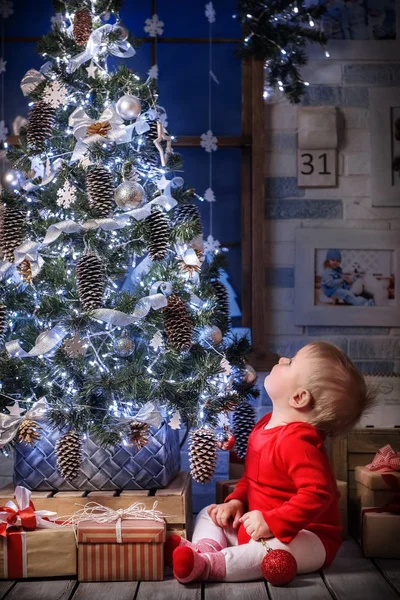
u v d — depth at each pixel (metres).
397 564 2.03
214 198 2.90
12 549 1.90
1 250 2.14
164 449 2.11
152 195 2.15
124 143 2.14
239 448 2.29
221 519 2.08
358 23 2.87
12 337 2.11
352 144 2.86
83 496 2.05
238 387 2.28
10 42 2.88
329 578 1.90
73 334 1.96
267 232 2.85
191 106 2.90
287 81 2.82
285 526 1.87
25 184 2.18
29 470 2.12
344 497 2.29
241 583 1.87
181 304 2.02
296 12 2.75
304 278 2.83
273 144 2.86
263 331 2.79
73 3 2.22
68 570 1.90
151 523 1.92
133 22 2.90
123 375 1.99
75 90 2.16
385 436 2.41
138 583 1.88
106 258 2.09
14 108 2.88
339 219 2.85
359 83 2.87
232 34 2.92
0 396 2.04
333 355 2.07
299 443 1.95
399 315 2.82
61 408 1.98
